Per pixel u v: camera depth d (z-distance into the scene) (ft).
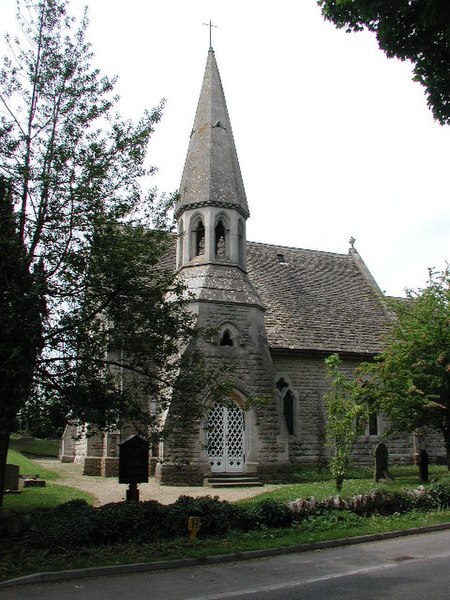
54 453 109.70
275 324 78.64
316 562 29.45
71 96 38.60
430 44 23.27
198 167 72.95
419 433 74.13
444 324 63.00
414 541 35.24
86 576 26.40
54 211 35.96
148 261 37.63
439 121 24.61
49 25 39.32
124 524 31.68
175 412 40.32
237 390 63.93
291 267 93.30
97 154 37.09
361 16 23.36
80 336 35.70
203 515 34.06
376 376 66.95
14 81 38.29
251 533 34.63
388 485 57.57
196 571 27.55
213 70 79.30
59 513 32.37
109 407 36.17
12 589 24.32
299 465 71.72
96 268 35.60
